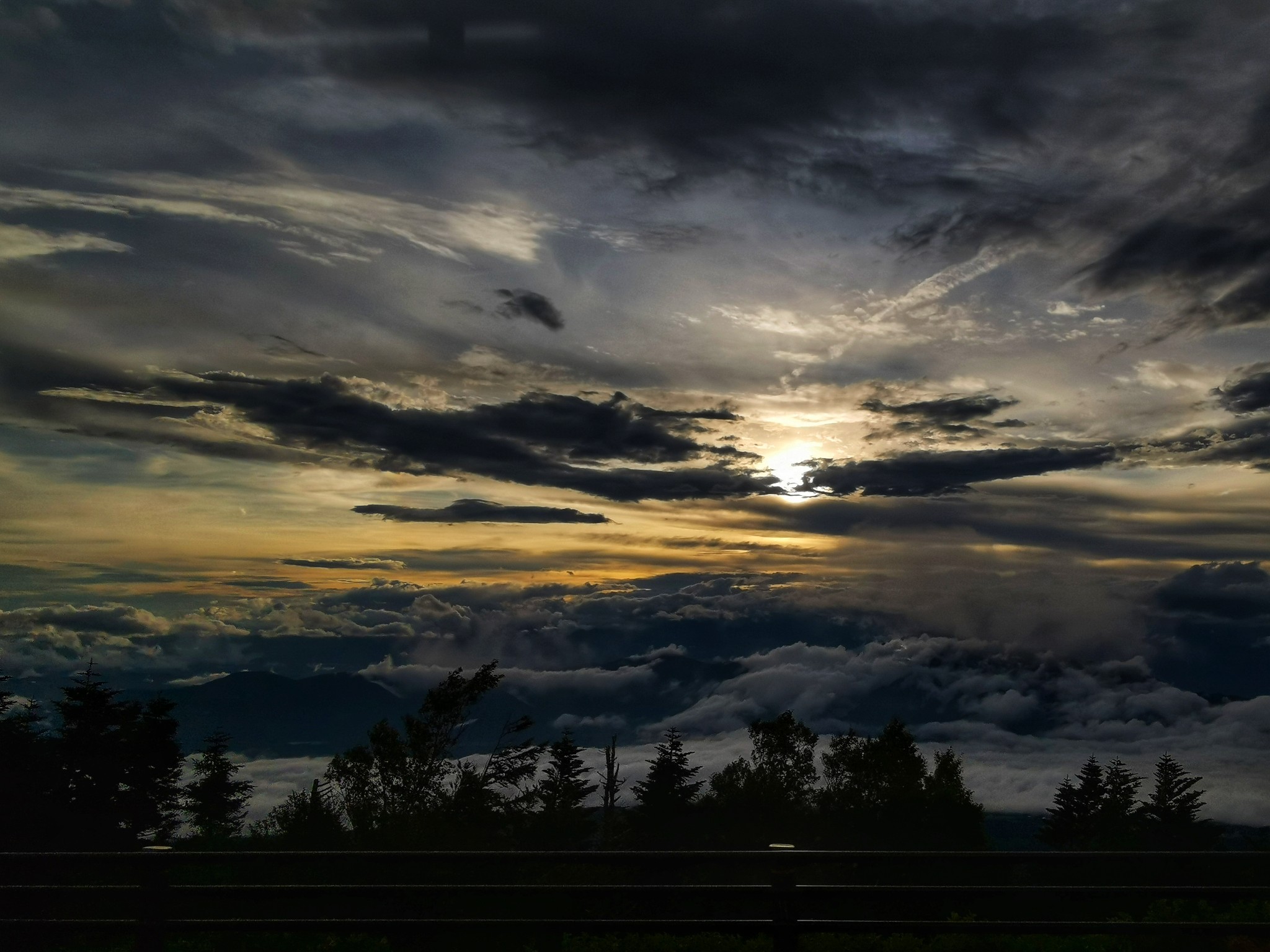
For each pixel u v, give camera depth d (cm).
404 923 693
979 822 3581
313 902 1023
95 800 3959
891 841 3472
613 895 684
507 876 1088
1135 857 688
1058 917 1155
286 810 2448
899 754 3728
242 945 828
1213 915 922
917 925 686
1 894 691
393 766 2961
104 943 856
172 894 688
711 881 956
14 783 3481
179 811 4472
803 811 3688
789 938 673
